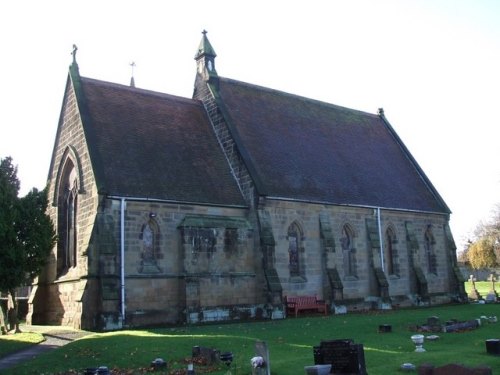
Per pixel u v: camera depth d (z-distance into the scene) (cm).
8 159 3147
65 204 3691
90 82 3803
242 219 3706
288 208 3869
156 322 3200
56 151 3803
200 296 3341
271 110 4597
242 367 1852
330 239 4019
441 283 5047
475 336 2559
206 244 3438
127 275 3127
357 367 1591
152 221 3316
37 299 3588
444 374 1400
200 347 2036
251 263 3650
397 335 2628
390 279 4516
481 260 8156
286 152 4250
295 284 3806
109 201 3147
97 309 2991
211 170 3806
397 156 5475
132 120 3747
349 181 4494
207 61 4378
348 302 4103
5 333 3111
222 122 4091
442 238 5184
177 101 4197
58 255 3578
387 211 4625
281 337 2530
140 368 1920
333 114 5241
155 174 3469
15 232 2969
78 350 2241
